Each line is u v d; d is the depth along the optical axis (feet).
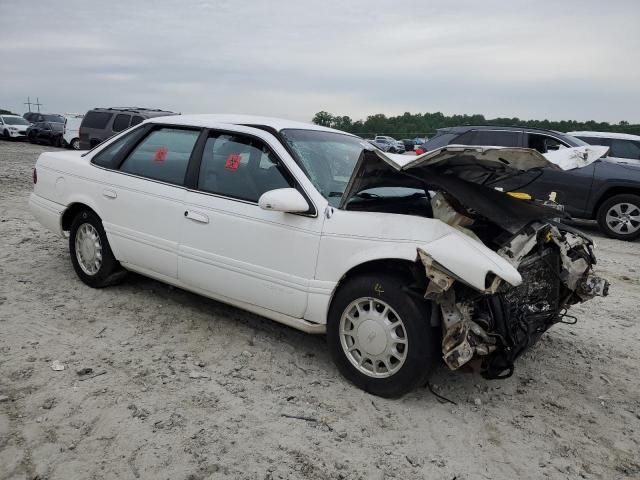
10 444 9.57
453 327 10.61
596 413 11.91
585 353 15.03
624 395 12.79
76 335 13.98
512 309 11.76
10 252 20.86
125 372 12.28
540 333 12.73
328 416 11.01
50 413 10.52
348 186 12.34
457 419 11.28
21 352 12.87
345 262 11.73
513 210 12.14
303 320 12.67
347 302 11.84
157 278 15.60
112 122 57.26
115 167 16.28
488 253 10.74
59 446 9.58
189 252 14.26
